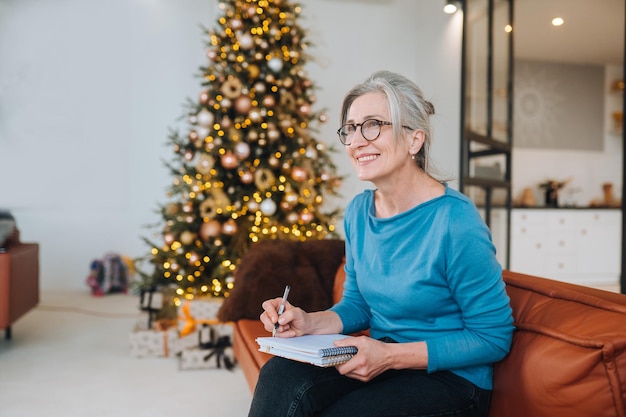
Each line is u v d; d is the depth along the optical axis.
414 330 1.20
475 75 4.33
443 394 1.08
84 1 5.00
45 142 4.98
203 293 3.05
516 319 1.20
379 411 1.03
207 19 5.17
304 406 1.08
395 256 1.19
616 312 1.02
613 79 6.49
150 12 5.10
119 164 5.09
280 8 3.58
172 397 2.34
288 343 1.13
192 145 3.46
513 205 5.45
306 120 3.68
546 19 5.07
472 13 4.39
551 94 6.33
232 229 3.13
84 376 2.61
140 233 5.12
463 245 1.08
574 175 6.39
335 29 5.27
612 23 5.15
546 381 0.98
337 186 3.95
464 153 4.09
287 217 3.37
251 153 3.40
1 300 2.86
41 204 4.98
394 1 5.41
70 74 5.00
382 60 5.39
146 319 3.11
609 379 0.89
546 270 5.54
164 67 5.13
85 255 5.07
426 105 1.22
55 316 3.92
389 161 1.17
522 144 6.25
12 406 2.21
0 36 4.88
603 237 5.71
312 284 2.13
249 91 3.40
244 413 2.17
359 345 1.06
